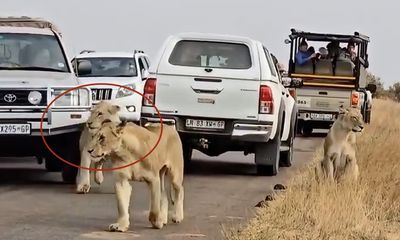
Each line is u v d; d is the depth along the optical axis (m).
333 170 14.90
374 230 11.39
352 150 14.81
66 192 14.62
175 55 17.17
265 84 16.84
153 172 11.12
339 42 32.34
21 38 16.59
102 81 23.56
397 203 13.30
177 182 11.87
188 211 12.93
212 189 15.49
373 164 16.33
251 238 10.58
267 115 16.83
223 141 17.05
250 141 16.97
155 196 11.22
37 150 15.16
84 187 14.48
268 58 17.64
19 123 14.50
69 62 16.48
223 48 17.25
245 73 16.88
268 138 16.97
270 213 12.04
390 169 15.84
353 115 14.59
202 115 16.88
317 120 31.44
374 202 12.81
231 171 18.59
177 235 10.98
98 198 14.02
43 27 17.20
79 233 10.97
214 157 21.75
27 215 12.23
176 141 11.81
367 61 34.50
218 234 11.09
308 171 16.56
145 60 26.59
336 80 31.27
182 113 16.89
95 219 12.05
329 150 14.77
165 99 16.94
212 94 16.86
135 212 12.75
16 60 16.14
